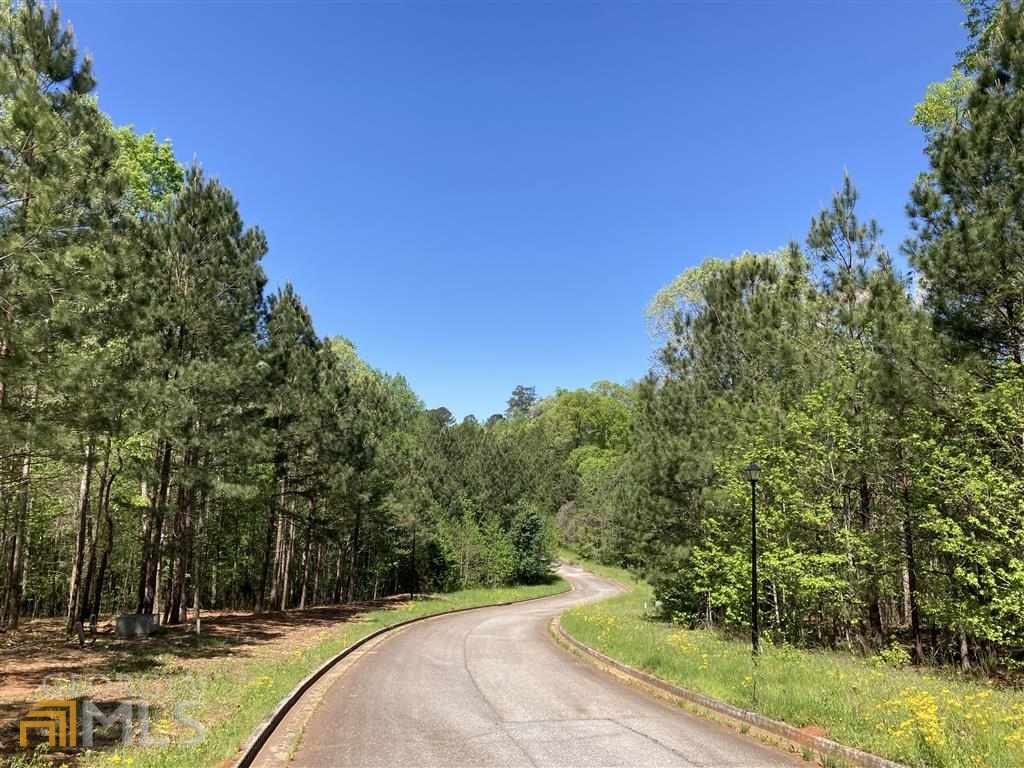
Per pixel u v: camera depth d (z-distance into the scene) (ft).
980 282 37.52
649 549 83.20
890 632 59.52
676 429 78.23
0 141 32.07
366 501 110.22
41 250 32.01
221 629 70.03
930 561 47.78
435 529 155.63
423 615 98.48
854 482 53.62
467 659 51.93
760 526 55.93
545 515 251.39
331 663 48.24
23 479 45.47
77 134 37.17
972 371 40.98
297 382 89.61
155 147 85.10
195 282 63.87
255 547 123.44
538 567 188.24
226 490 60.80
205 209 65.36
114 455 63.41
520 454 217.36
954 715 23.84
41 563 99.35
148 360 47.98
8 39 36.04
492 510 189.06
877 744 22.30
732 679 34.53
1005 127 36.78
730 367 72.90
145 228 61.41
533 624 86.63
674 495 73.46
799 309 58.03
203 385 58.34
